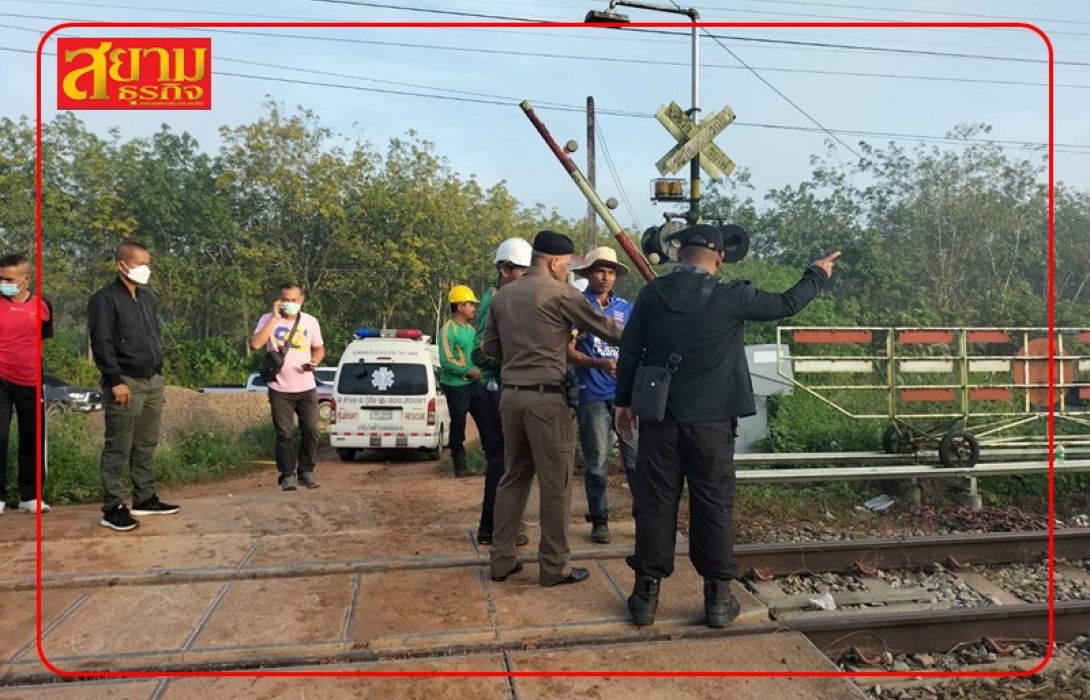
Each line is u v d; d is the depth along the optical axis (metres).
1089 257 33.19
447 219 40.12
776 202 33.72
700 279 4.23
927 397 8.36
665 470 4.17
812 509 7.46
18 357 6.48
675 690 3.56
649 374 4.13
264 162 40.19
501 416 4.73
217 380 35.84
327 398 19.39
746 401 4.27
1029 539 6.36
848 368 8.31
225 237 41.22
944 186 32.84
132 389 5.99
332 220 39.62
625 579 4.86
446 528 6.06
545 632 4.07
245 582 4.80
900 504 7.84
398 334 14.87
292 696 3.47
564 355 4.68
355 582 4.80
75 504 7.60
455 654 3.89
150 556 5.26
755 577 5.57
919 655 4.69
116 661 3.74
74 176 37.53
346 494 7.48
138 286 6.04
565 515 4.67
